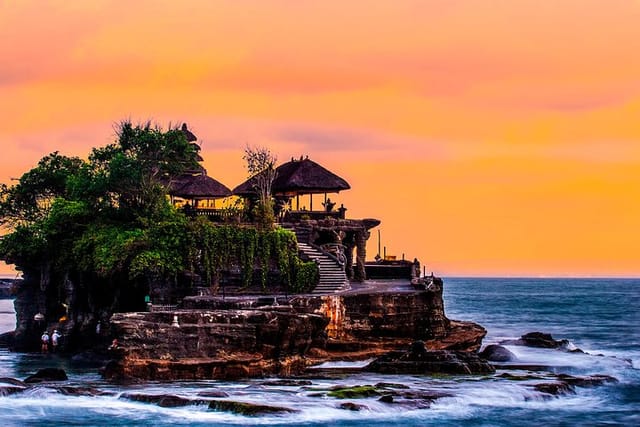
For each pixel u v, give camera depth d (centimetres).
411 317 8138
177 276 8362
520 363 8050
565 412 6056
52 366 7925
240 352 6819
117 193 9481
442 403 5991
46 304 9431
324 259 8888
